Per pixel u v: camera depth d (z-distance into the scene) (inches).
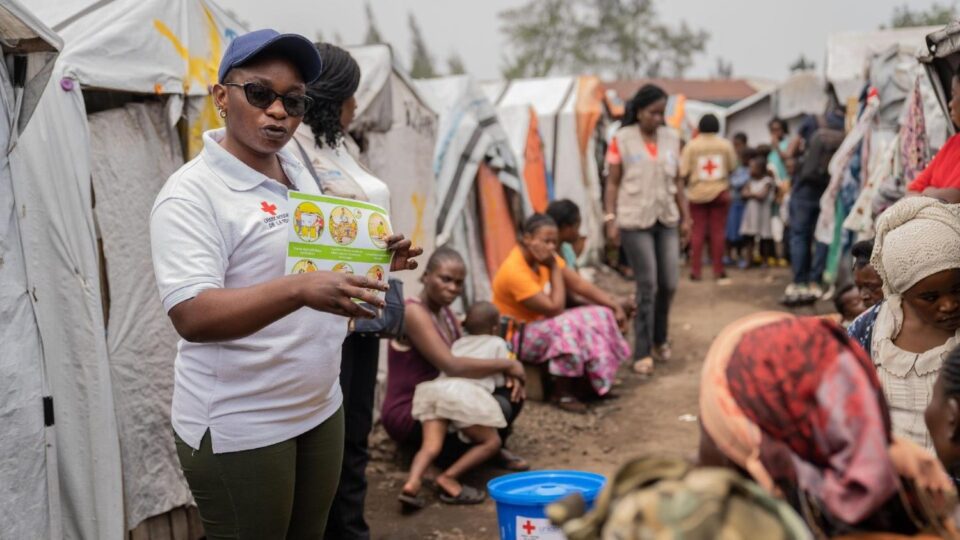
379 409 241.3
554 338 255.1
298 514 116.3
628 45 2076.8
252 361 103.2
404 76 250.7
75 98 144.2
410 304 199.8
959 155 142.7
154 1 163.0
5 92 125.7
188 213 99.2
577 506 62.4
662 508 53.6
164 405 163.9
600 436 236.4
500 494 122.6
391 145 248.4
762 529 52.6
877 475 59.2
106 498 146.1
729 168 471.8
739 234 534.0
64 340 142.9
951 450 75.7
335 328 110.1
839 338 61.6
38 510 129.0
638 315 297.9
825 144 371.9
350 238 104.7
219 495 106.1
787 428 59.6
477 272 331.0
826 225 319.3
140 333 160.7
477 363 199.2
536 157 425.4
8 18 120.4
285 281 94.7
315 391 109.0
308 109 136.9
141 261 162.7
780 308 398.6
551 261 253.6
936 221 99.4
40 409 129.4
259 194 105.0
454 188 301.4
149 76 160.6
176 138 171.8
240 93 102.0
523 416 252.1
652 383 287.0
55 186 141.1
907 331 102.4
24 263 128.3
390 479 204.5
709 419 62.7
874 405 59.5
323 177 135.1
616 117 535.5
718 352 64.1
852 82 389.4
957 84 144.5
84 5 158.7
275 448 106.2
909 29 406.3
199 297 96.0
